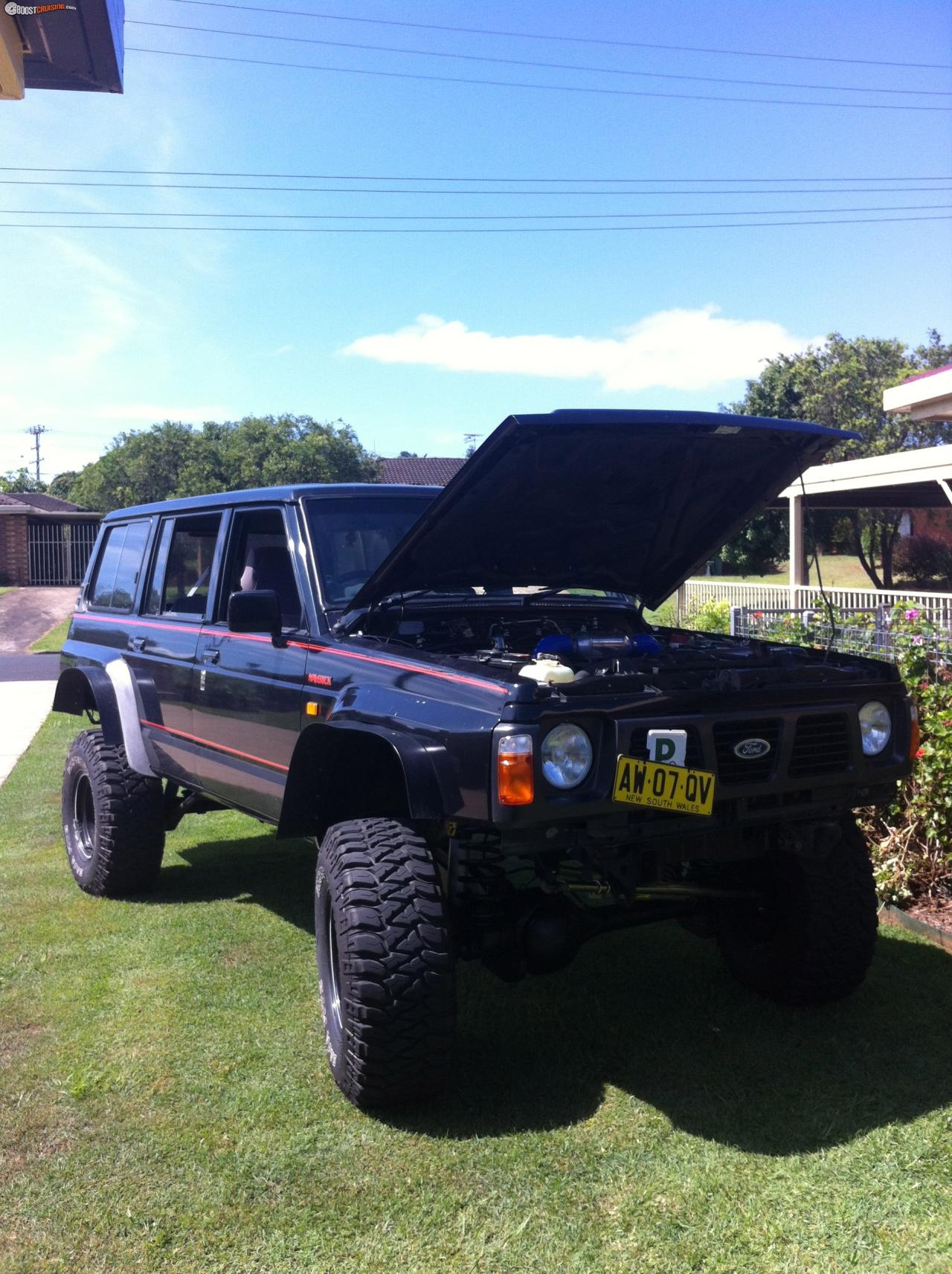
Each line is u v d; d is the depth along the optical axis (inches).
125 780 201.8
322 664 146.6
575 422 130.1
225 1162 114.7
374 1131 120.6
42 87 265.6
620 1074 133.8
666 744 118.3
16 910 201.8
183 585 200.4
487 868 135.6
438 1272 97.0
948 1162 111.3
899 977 162.1
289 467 2085.4
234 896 209.9
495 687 117.6
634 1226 102.7
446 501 138.6
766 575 1396.4
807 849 139.4
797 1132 118.4
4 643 799.1
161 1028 148.0
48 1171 113.7
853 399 1726.1
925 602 486.9
